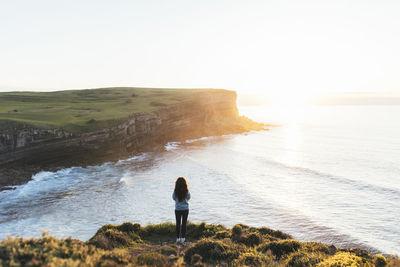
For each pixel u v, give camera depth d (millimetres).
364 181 42156
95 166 52031
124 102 95812
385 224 26453
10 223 25391
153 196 34031
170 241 11062
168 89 156125
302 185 40531
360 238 23484
